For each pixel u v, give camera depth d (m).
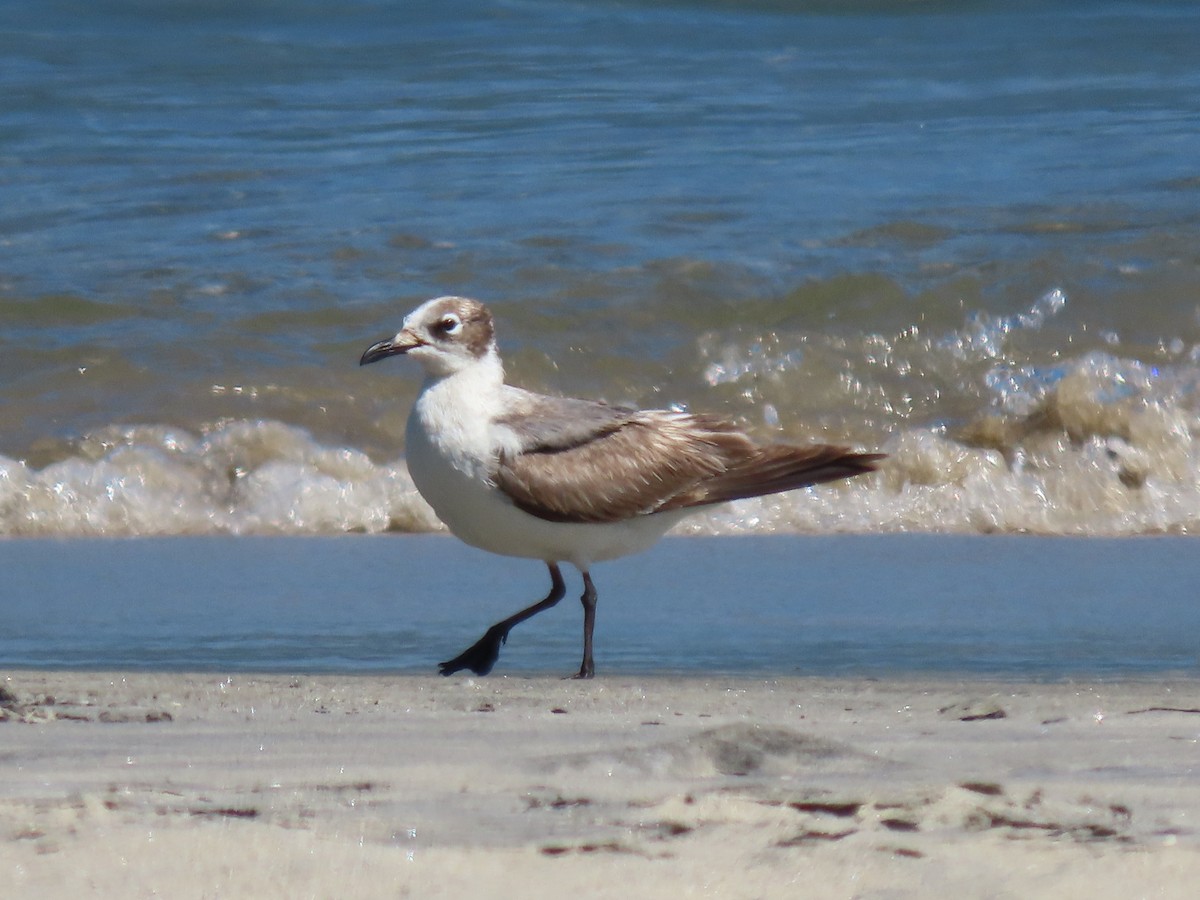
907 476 14.98
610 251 18.62
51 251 19.06
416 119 24.78
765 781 5.36
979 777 5.48
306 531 14.34
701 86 26.62
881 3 31.22
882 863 4.33
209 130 24.36
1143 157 22.09
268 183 21.73
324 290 17.77
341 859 4.31
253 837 4.49
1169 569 12.54
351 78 27.09
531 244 18.89
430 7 30.34
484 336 9.45
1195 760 5.83
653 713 7.20
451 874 4.21
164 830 4.57
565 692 7.98
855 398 16.16
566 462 9.27
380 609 11.19
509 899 4.03
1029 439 15.39
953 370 16.44
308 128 24.39
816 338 16.88
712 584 11.95
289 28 29.56
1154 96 25.62
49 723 6.70
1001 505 14.57
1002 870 4.25
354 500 14.54
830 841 4.53
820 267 18.00
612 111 25.12
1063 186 20.80
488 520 9.35
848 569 12.49
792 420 15.89
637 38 29.39
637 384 16.30
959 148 22.84
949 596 11.51
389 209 20.39
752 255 18.39
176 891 4.05
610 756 5.63
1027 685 8.30
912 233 19.09
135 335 16.80
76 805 4.98
